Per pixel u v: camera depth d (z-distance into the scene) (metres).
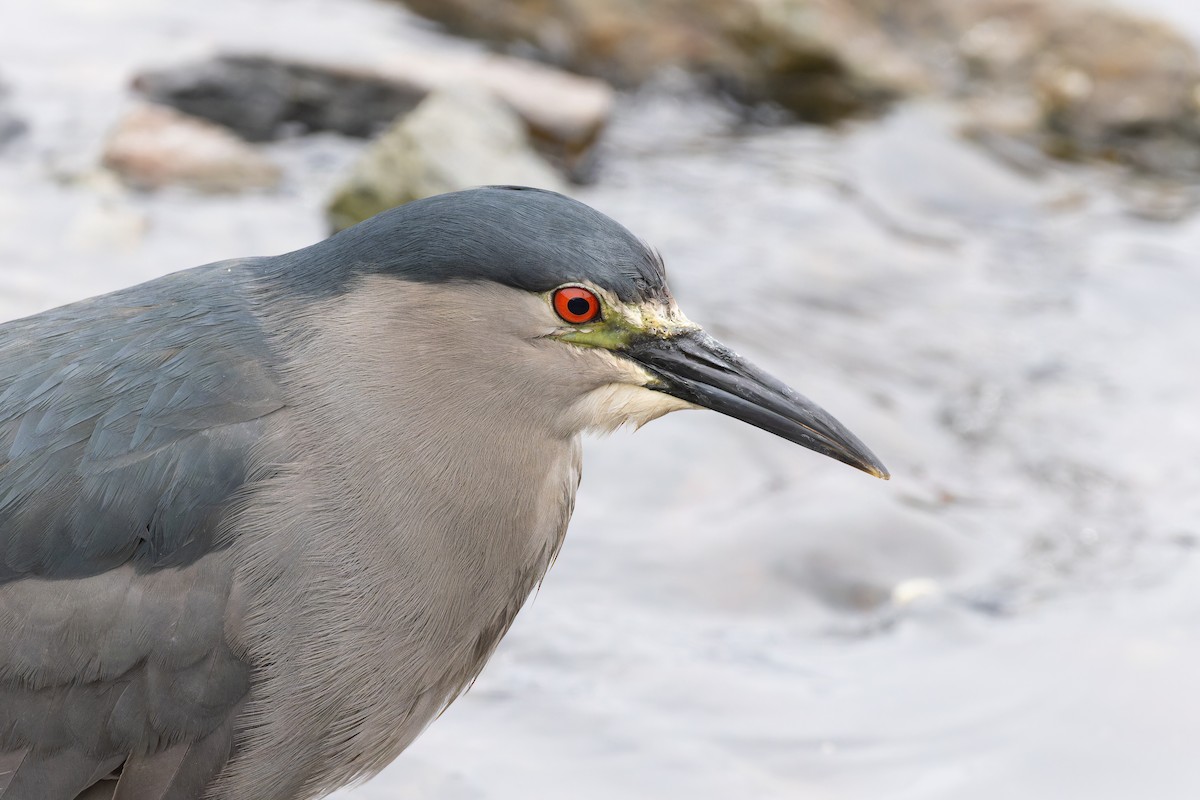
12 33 19.36
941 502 12.93
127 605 7.66
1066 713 10.41
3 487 7.67
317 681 7.98
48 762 7.74
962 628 11.33
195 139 16.48
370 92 17.88
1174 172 19.89
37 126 16.97
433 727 9.98
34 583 7.64
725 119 20.09
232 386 7.94
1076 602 11.64
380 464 7.96
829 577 11.74
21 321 8.35
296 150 17.55
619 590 11.48
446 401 8.05
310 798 8.47
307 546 7.84
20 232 14.66
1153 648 11.09
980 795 9.66
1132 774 9.87
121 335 8.09
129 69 18.64
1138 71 20.47
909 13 21.02
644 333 8.14
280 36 19.81
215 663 7.78
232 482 7.80
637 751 9.87
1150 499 13.23
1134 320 16.30
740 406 8.30
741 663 10.82
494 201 8.01
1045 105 20.44
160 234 15.09
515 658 10.67
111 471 7.71
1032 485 13.37
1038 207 18.66
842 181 18.50
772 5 20.20
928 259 17.16
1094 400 14.79
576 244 7.95
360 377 7.98
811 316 15.63
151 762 7.86
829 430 8.37
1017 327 15.97
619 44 20.55
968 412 14.41
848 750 10.02
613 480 12.66
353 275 8.05
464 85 16.52
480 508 8.19
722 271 16.11
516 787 9.49
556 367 8.10
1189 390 15.05
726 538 12.05
